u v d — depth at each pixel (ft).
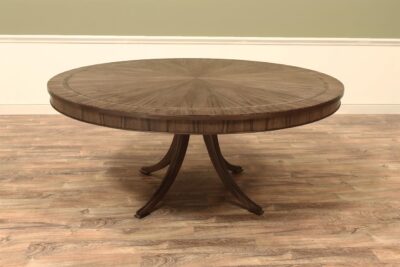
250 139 9.51
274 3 10.73
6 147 8.70
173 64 7.29
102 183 7.17
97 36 10.67
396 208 6.42
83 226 5.82
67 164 7.92
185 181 7.30
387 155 8.61
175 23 10.73
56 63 10.82
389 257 5.21
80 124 10.36
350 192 6.93
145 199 6.64
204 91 5.29
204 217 6.12
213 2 10.62
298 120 4.64
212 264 5.05
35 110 11.09
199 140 9.32
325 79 6.15
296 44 11.10
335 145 9.18
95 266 4.98
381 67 11.43
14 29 10.44
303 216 6.17
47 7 10.34
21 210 6.19
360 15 10.96
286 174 7.65
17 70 10.75
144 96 4.97
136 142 9.21
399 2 10.87
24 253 5.17
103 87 5.39
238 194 6.39
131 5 10.50
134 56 10.93
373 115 11.59
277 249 5.36
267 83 5.82
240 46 11.03
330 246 5.42
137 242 5.48
